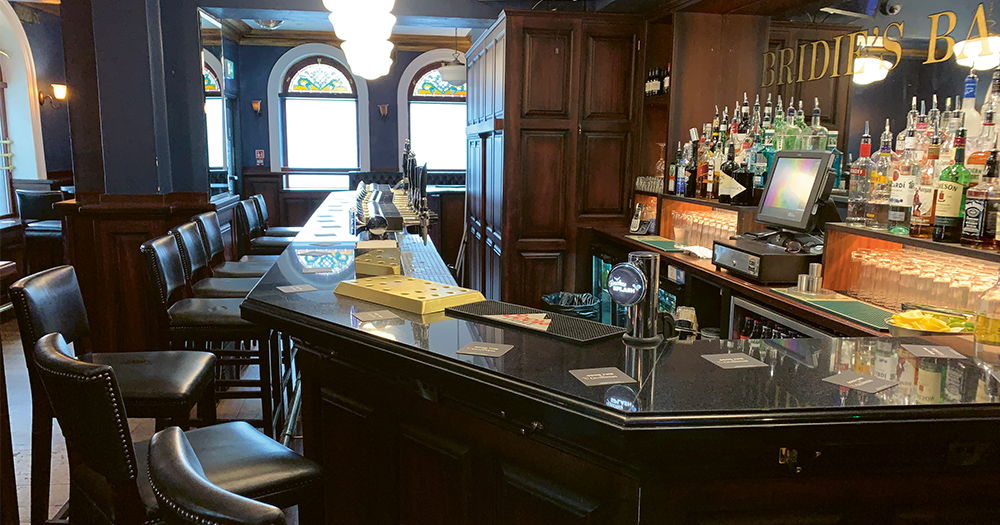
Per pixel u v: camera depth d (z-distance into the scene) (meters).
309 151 11.23
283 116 11.07
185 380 2.39
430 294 2.21
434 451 1.84
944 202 2.23
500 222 5.40
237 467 1.81
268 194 11.13
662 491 1.39
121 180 4.79
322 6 5.34
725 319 3.25
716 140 4.14
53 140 9.30
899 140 2.67
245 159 11.01
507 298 5.32
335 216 5.36
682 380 1.48
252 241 5.41
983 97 2.75
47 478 2.16
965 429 1.35
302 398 2.31
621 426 1.28
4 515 2.40
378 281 2.46
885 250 2.80
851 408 1.33
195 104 5.22
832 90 3.73
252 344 5.29
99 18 4.62
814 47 3.90
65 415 1.62
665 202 4.75
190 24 5.14
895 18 3.24
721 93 4.58
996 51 2.67
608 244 5.06
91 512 1.81
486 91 5.96
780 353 1.71
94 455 1.61
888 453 1.43
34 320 2.07
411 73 11.09
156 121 4.84
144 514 1.67
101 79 4.68
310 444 2.30
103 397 1.54
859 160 2.82
